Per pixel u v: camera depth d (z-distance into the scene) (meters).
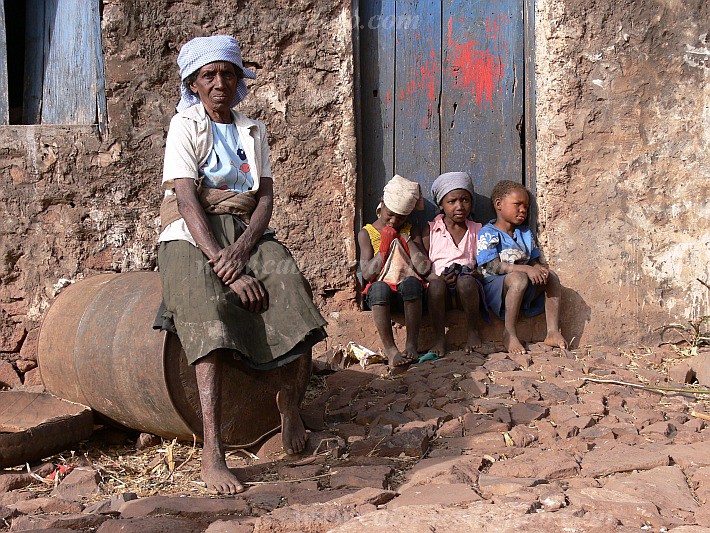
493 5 5.27
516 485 3.02
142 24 4.87
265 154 3.82
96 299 4.11
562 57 4.97
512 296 4.81
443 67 5.29
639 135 5.01
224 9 4.92
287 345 3.46
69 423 3.77
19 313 4.95
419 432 3.60
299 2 4.95
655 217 5.02
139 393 3.64
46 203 4.92
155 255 4.98
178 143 3.56
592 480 3.13
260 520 2.79
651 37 4.96
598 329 5.04
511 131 5.32
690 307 5.03
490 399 4.09
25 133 4.88
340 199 5.07
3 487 3.34
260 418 3.77
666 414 3.94
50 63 5.23
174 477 3.43
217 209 3.61
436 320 4.88
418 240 5.19
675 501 2.89
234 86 3.65
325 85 5.02
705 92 4.98
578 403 4.03
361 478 3.19
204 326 3.25
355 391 4.38
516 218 5.02
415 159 5.32
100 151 4.91
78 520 2.88
